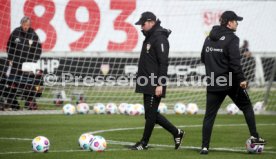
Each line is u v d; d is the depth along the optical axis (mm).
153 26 37281
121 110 66562
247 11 88000
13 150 37250
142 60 37531
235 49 34812
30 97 65750
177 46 86125
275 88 94062
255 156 35031
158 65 37250
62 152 36156
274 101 81500
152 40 37094
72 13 73562
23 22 63938
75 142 41688
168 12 83812
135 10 77000
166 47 37094
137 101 77125
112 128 51656
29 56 65125
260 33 88500
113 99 78000
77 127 52125
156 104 37500
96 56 75688
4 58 66250
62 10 72750
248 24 87875
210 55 35562
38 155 34812
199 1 86250
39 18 71000
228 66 35219
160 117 37906
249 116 36000
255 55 89188
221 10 87312
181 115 65938
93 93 78312
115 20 76062
